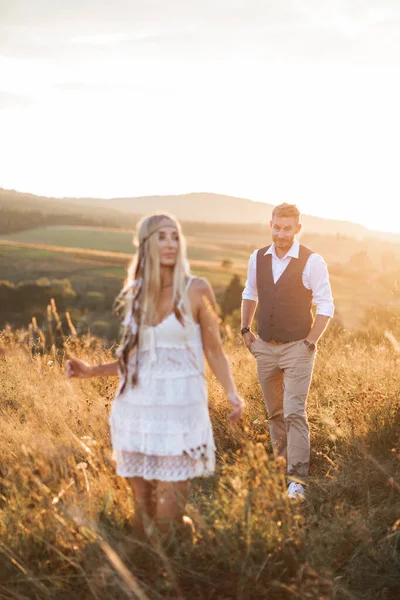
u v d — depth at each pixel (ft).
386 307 25.63
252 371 22.26
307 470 14.69
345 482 13.53
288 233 15.05
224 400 19.53
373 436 15.88
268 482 10.68
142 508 10.73
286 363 15.08
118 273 379.76
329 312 14.85
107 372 11.42
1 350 13.83
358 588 9.91
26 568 10.03
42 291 241.76
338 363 22.75
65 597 9.49
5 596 9.58
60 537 10.56
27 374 23.77
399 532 10.85
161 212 10.59
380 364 21.21
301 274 14.97
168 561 9.68
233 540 10.05
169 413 10.16
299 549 10.30
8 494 12.96
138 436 10.27
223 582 9.71
